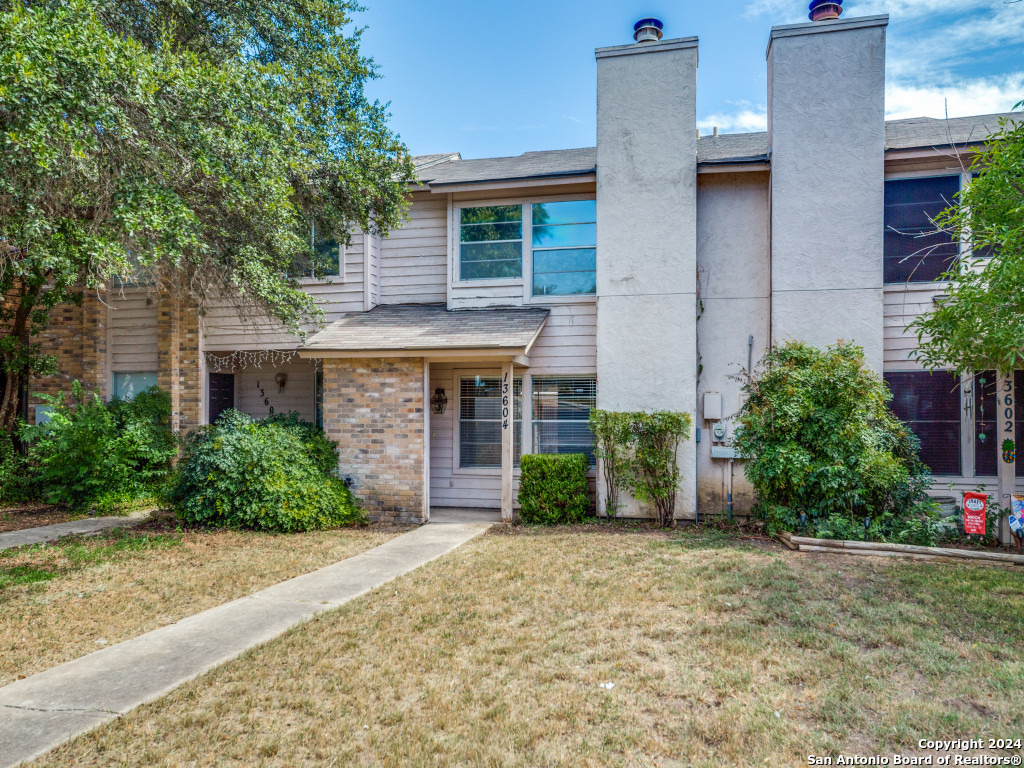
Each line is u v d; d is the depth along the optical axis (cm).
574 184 1105
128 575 692
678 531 932
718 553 765
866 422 848
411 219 1180
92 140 652
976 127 1071
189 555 785
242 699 390
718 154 1147
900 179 1005
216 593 625
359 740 342
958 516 865
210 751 332
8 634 512
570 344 1106
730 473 1039
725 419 1043
